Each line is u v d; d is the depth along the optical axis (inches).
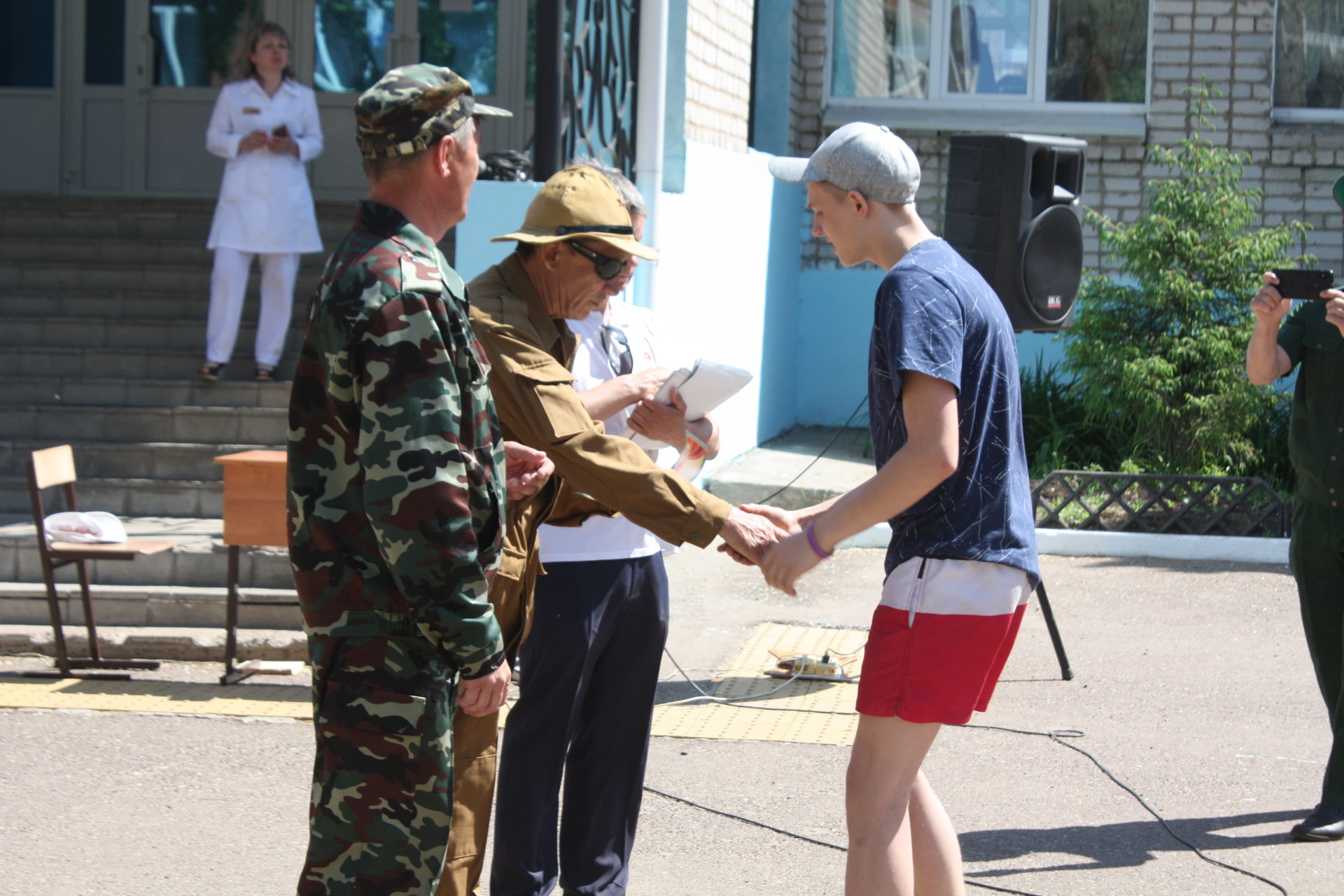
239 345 314.7
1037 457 362.3
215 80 421.7
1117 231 366.0
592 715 138.0
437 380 94.4
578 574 131.4
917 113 453.1
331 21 419.5
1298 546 173.5
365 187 422.3
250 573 248.1
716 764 191.9
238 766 188.7
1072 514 341.4
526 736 133.2
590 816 138.1
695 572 307.0
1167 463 349.7
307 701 216.5
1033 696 223.8
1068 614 273.9
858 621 271.4
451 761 99.9
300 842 164.2
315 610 99.0
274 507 220.4
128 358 301.7
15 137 425.1
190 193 423.2
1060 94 448.5
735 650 251.1
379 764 97.3
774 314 426.6
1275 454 367.6
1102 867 157.8
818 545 116.3
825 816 173.3
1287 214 430.0
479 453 100.9
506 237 125.4
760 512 127.4
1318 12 430.6
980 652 117.5
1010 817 173.2
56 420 286.7
